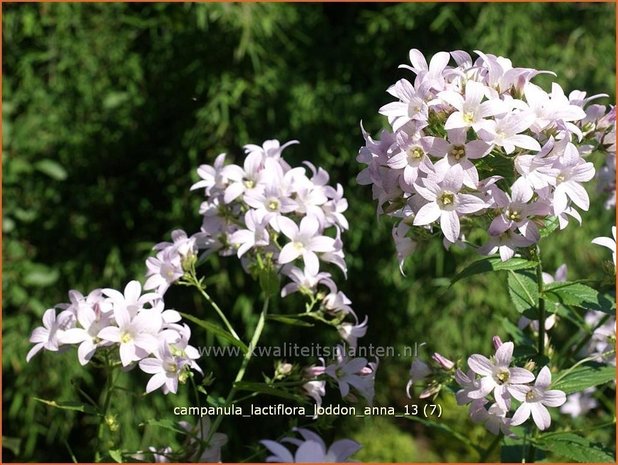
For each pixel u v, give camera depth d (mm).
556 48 1012
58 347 414
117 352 417
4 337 965
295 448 427
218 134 960
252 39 965
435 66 367
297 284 466
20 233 1033
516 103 361
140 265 998
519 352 439
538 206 360
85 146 1047
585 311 620
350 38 1062
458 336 985
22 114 1036
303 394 448
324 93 1006
